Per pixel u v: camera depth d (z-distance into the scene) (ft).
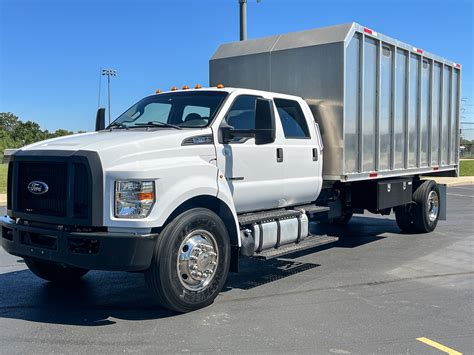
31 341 15.01
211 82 30.27
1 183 79.82
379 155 28.94
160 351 14.24
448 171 39.19
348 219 38.14
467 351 14.29
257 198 21.43
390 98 29.99
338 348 14.44
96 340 15.08
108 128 21.63
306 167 24.02
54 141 18.42
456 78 38.86
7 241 18.24
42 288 20.83
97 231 16.34
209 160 19.06
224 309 17.97
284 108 23.58
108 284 21.48
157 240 16.53
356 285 21.24
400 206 33.35
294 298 19.36
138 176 16.12
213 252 18.10
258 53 28.12
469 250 28.71
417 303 18.71
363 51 26.76
